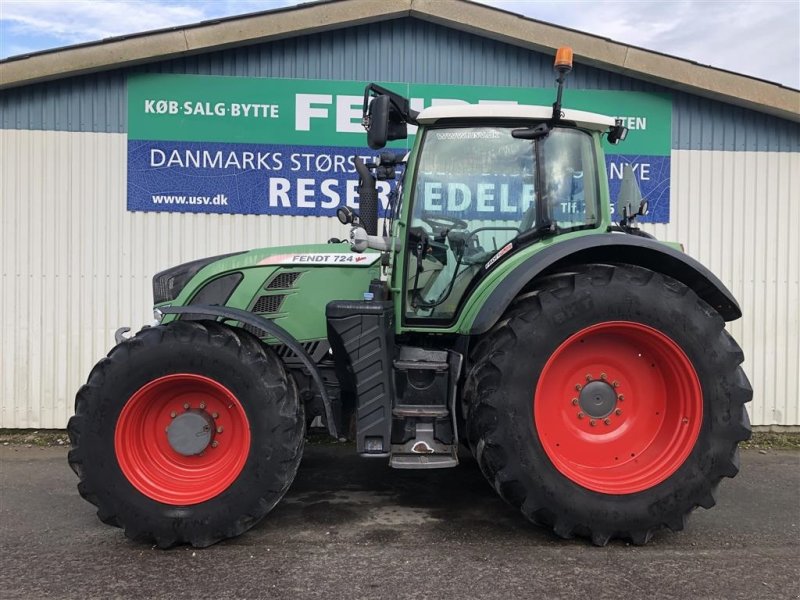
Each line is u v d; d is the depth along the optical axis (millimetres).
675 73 5422
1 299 5410
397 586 2730
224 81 5465
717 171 5742
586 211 3645
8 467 4613
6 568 2912
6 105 5355
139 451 3215
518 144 3602
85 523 3494
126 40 5168
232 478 3127
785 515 3660
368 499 3898
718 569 2916
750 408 5754
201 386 3234
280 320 3713
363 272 3766
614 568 2916
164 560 2998
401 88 5559
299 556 3041
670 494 3104
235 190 5547
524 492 3076
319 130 5559
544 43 5387
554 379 3244
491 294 3266
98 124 5422
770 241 5773
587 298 3105
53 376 5465
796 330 5770
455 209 3609
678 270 3334
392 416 3297
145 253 5500
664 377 3281
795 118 5652
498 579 2799
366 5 5254
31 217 5410
